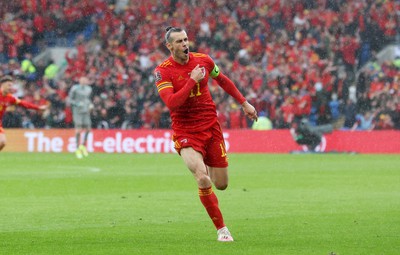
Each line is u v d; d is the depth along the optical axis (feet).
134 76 306.55
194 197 125.49
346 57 317.83
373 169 193.16
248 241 77.51
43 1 343.87
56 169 194.08
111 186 146.61
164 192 134.31
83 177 168.25
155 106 297.74
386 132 273.75
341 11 328.08
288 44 322.96
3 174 177.37
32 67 319.68
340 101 295.07
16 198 124.47
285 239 78.84
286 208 109.40
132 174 176.65
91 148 288.10
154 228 88.33
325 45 319.68
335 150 276.41
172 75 78.18
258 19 333.83
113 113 299.79
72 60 319.27
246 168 196.95
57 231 85.81
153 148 284.41
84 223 93.15
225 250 71.36
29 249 72.49
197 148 78.43
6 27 338.75
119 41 334.65
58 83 315.58
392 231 84.84
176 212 104.73
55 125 302.66
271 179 162.50
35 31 341.62
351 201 118.93
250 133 282.77
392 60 317.01
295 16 331.57
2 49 336.70
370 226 89.25
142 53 327.26
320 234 82.64
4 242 77.20
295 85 301.43
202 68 78.43
